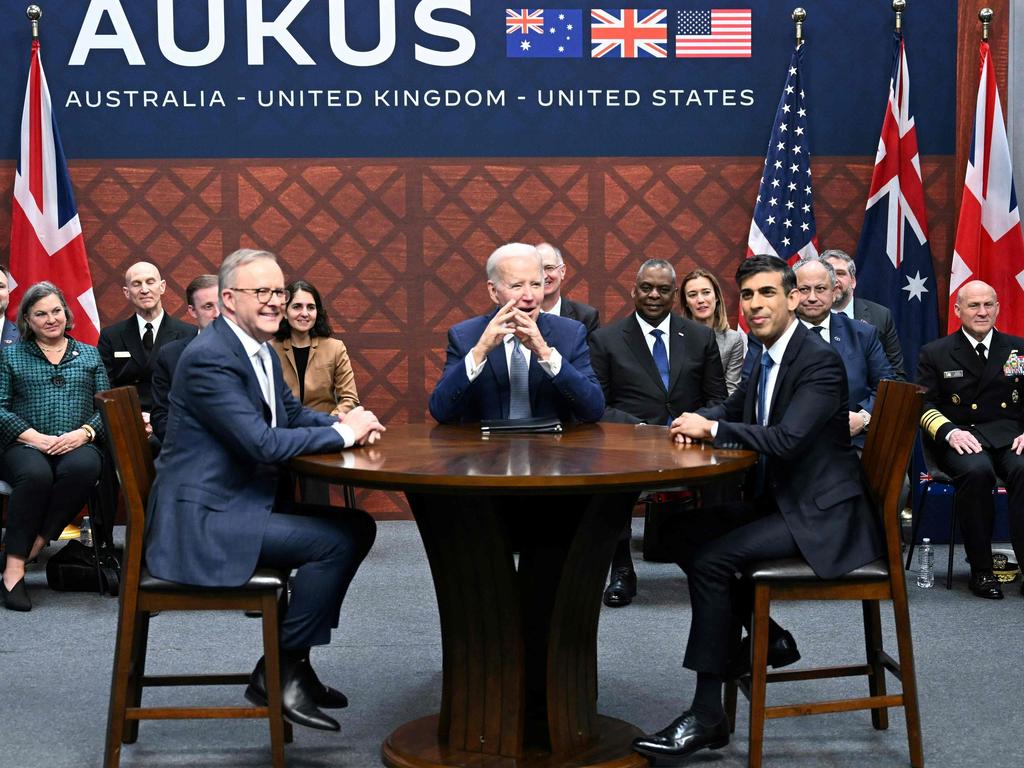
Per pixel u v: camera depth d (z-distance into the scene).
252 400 3.35
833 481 3.38
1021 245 6.88
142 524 3.22
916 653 4.44
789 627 4.82
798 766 3.32
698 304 6.39
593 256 7.21
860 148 7.19
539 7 7.11
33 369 5.65
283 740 3.22
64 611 5.16
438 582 3.36
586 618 3.40
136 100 7.05
